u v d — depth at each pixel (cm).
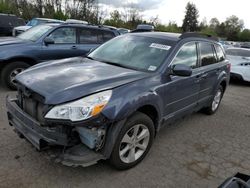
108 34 788
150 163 357
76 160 279
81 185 299
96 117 270
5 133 399
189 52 431
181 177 335
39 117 289
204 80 476
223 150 422
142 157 352
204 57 486
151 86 336
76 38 717
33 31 711
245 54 988
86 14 3519
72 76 314
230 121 560
